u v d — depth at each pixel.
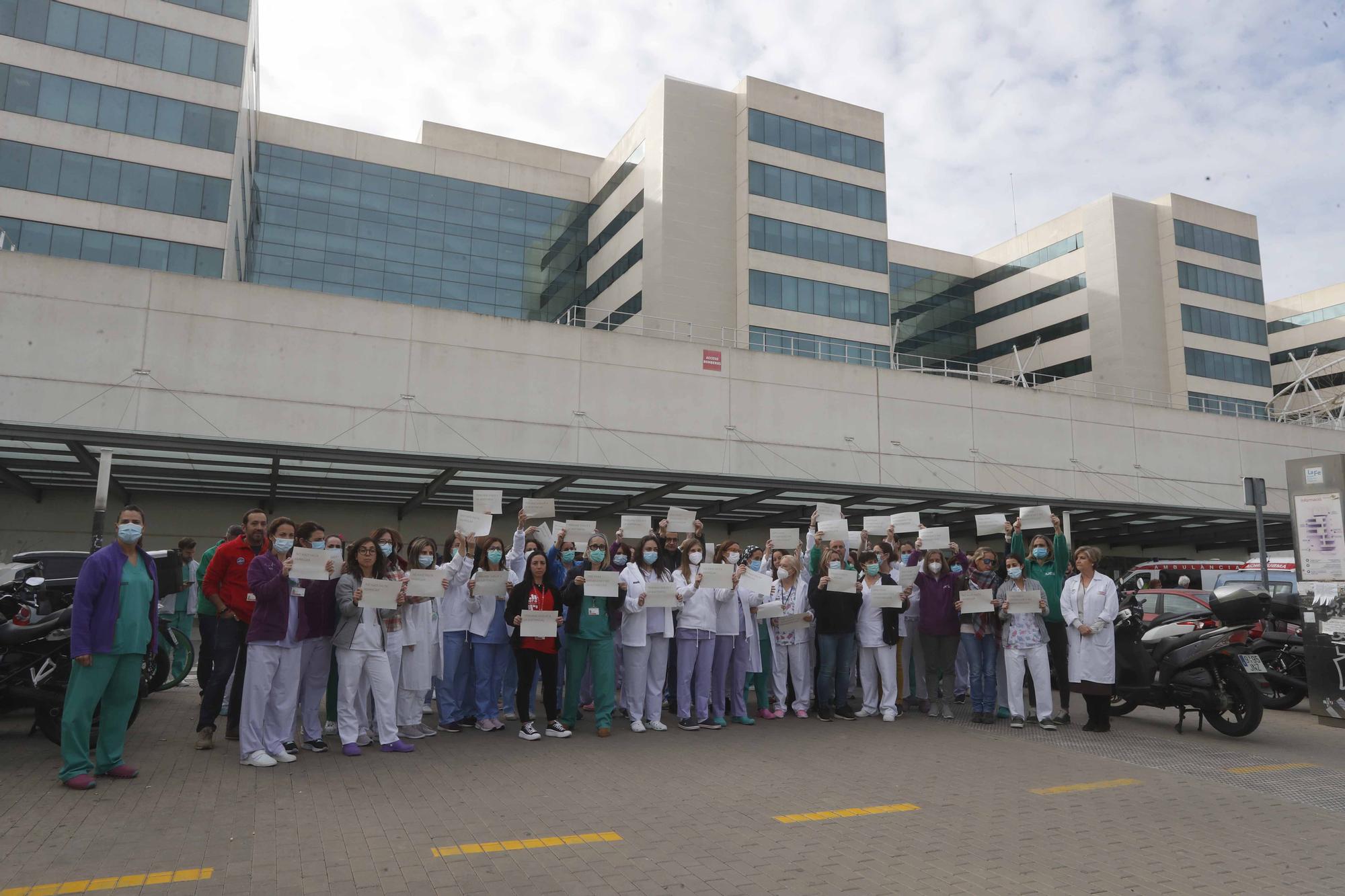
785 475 29.45
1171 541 42.16
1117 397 51.25
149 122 34.69
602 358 27.42
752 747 8.51
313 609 7.75
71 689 6.37
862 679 10.78
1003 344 59.62
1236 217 56.03
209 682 7.86
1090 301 53.97
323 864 4.77
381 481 25.28
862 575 10.77
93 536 18.78
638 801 6.26
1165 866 4.97
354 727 7.77
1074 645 9.87
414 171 48.69
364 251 46.72
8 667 7.63
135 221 33.88
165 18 35.62
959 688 12.19
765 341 40.59
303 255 45.44
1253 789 6.95
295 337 23.70
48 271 21.61
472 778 6.93
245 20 37.12
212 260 34.78
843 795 6.55
